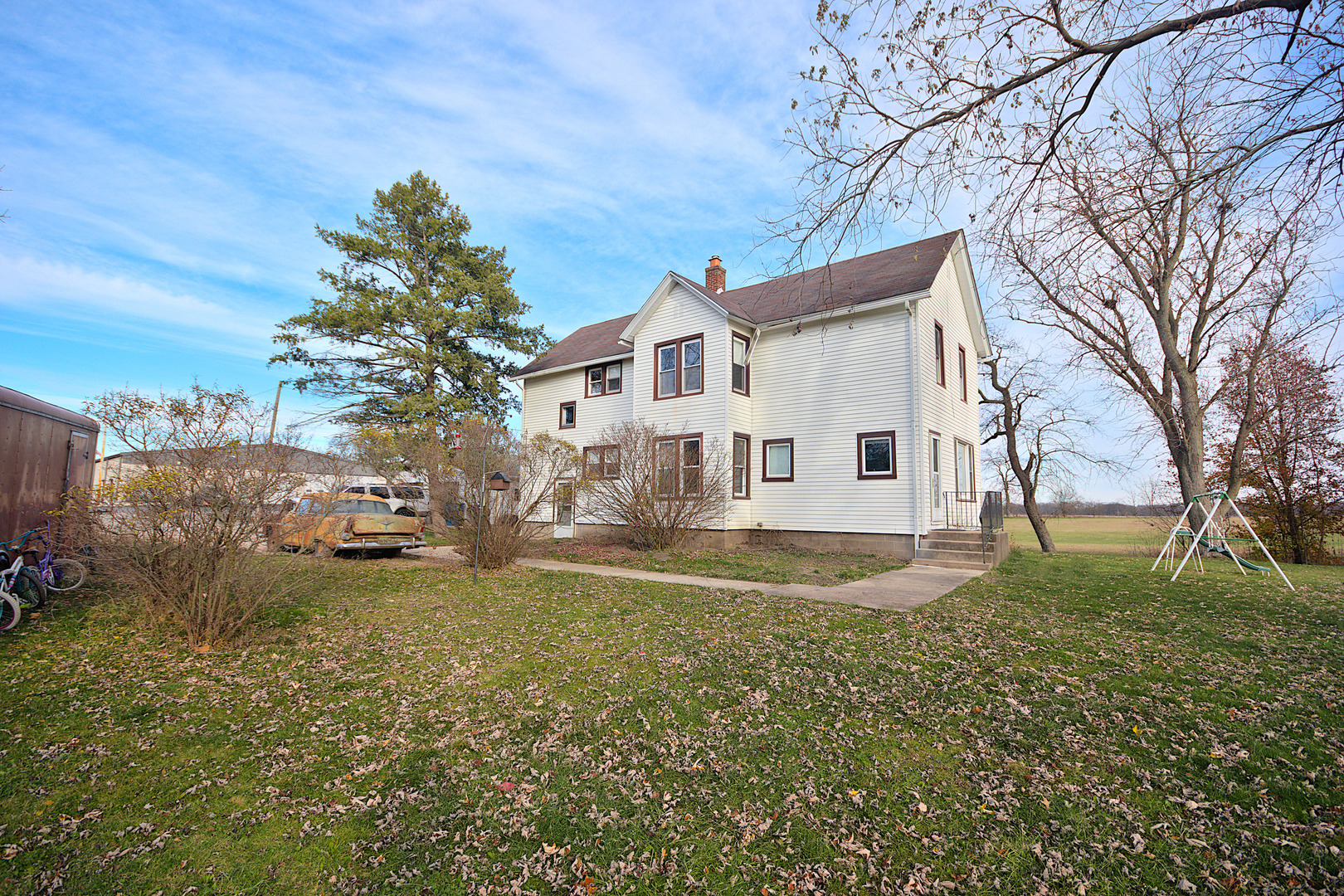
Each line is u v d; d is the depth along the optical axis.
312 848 2.96
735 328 16.64
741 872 2.78
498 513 12.34
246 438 6.21
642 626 7.21
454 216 25.45
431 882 2.73
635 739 4.16
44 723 4.19
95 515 6.14
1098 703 4.58
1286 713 4.27
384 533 13.48
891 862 2.83
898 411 14.29
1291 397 14.88
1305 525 14.84
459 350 25.02
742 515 16.45
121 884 2.64
